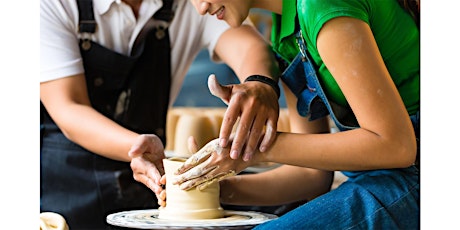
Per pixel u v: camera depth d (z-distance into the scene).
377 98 1.53
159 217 1.72
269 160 1.62
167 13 2.49
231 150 1.56
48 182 2.39
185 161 1.73
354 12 1.55
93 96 2.46
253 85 1.67
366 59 1.53
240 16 1.80
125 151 2.09
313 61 1.73
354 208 1.57
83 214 2.37
